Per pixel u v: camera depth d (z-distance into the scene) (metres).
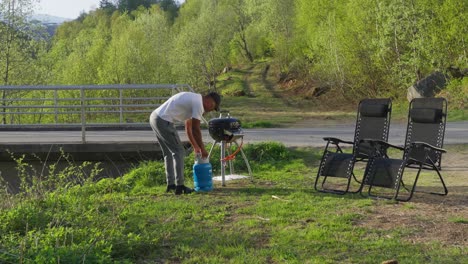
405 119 22.86
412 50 31.44
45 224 6.46
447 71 29.19
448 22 28.61
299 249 5.49
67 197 7.73
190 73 58.53
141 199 8.25
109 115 32.06
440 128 8.16
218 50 61.19
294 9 61.00
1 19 32.66
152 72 45.56
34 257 5.05
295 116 29.27
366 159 9.01
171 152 8.66
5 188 9.04
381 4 31.89
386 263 4.97
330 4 48.47
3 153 12.97
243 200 7.95
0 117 32.62
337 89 40.00
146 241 5.71
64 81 45.34
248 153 12.05
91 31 80.94
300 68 56.47
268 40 67.00
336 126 21.42
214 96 8.64
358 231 6.09
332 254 5.32
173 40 61.84
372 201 7.64
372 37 35.03
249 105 41.94
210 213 7.17
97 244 5.37
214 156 11.63
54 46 52.84
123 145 12.94
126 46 45.28
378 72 35.84
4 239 5.72
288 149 13.08
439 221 6.47
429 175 9.87
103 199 8.12
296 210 7.16
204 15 62.66
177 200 8.06
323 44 39.34
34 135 16.41
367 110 9.02
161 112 8.51
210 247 5.64
